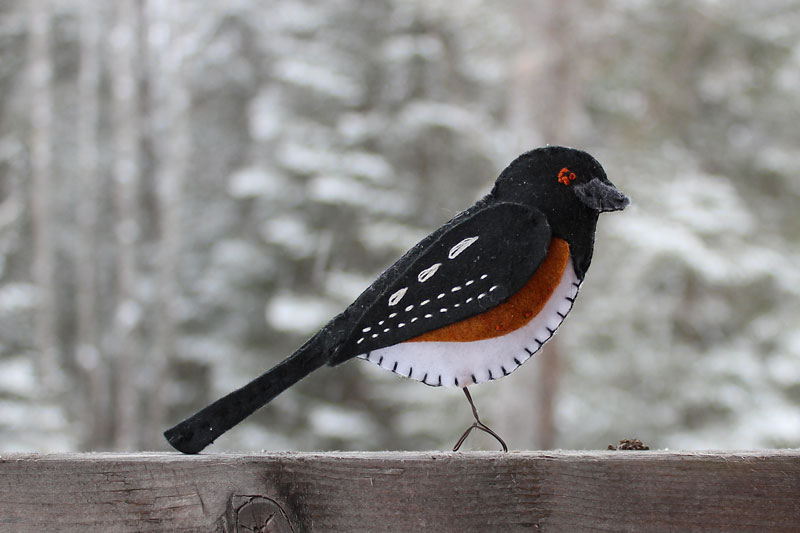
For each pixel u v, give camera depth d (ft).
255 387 6.46
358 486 6.14
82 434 61.87
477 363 7.27
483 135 51.24
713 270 43.34
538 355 37.70
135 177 64.03
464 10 45.32
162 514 6.08
